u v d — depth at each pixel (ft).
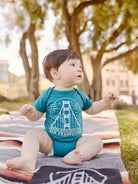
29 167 4.29
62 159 5.07
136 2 24.30
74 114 5.28
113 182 3.73
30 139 4.74
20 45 32.01
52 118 5.27
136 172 4.69
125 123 11.47
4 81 71.46
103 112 14.29
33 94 31.63
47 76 5.72
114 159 5.13
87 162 4.87
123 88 81.71
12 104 24.48
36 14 26.30
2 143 6.76
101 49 28.63
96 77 30.27
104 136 7.54
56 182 3.75
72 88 5.70
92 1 26.08
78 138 5.38
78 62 5.43
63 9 27.30
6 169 4.43
